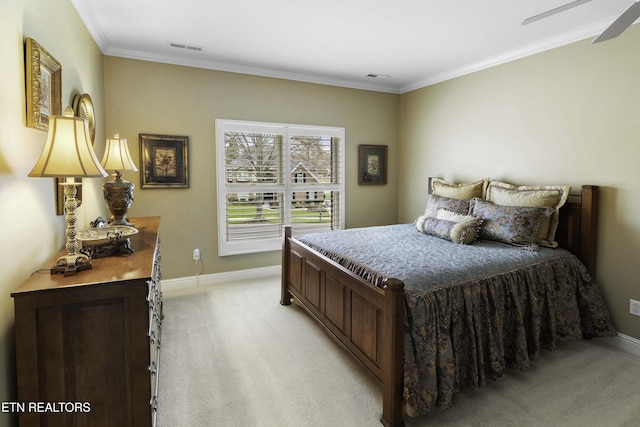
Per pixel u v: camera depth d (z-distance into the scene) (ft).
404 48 11.50
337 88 15.55
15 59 4.98
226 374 7.93
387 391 6.29
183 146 12.85
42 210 5.82
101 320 4.66
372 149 16.49
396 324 6.09
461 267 7.61
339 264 8.52
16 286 4.85
